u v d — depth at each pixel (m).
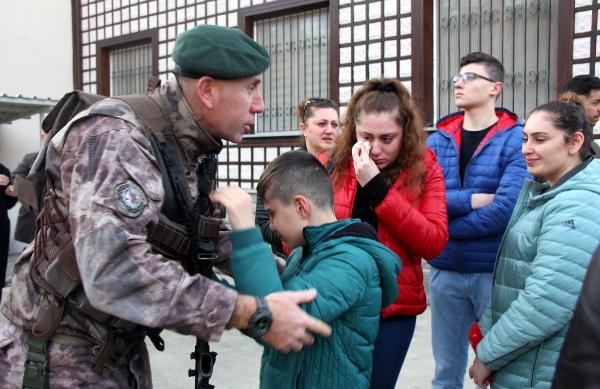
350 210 2.03
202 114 1.40
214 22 7.03
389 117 1.95
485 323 2.02
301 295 1.30
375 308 1.52
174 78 1.42
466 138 2.85
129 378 1.46
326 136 3.02
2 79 8.23
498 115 2.87
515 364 1.76
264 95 6.81
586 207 1.64
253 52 1.37
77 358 1.37
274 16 6.62
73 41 8.84
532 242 1.78
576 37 4.48
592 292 0.86
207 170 1.50
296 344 1.28
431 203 2.04
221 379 3.56
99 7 8.41
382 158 2.00
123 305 1.18
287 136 6.44
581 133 1.77
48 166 1.35
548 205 1.73
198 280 1.24
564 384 0.85
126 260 1.18
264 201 1.60
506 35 5.04
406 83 5.45
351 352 1.50
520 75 4.98
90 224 1.19
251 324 1.24
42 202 1.43
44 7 8.58
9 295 1.49
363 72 5.76
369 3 5.66
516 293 1.83
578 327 0.86
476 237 2.60
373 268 1.51
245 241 1.36
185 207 1.38
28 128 8.43
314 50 6.33
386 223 1.89
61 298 1.35
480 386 1.89
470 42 5.21
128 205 1.22
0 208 4.45
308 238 1.54
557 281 1.61
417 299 1.96
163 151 1.36
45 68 8.64
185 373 3.69
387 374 1.92
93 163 1.24
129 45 8.26
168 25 7.53
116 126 1.29
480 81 2.77
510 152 2.63
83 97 1.42
